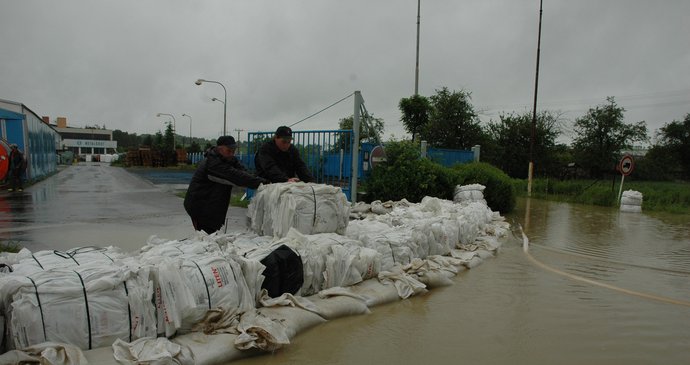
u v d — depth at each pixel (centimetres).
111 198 1442
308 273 467
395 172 1165
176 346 320
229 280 385
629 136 3934
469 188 1256
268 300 420
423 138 3262
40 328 293
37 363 274
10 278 301
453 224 759
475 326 436
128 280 333
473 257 713
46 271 321
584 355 373
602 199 1827
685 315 480
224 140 564
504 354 372
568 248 859
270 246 469
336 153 1092
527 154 3656
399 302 505
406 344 388
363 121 1239
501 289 569
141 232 793
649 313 484
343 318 443
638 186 2603
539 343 397
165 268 350
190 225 886
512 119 3788
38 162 2386
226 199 588
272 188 568
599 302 521
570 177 3772
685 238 1008
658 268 702
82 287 312
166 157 5347
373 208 998
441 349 380
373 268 531
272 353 359
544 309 492
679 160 4219
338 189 583
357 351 371
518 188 2359
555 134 3772
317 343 382
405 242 601
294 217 539
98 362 291
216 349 334
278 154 632
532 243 906
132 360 298
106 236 746
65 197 1450
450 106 3284
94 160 8262
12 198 1402
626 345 395
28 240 693
